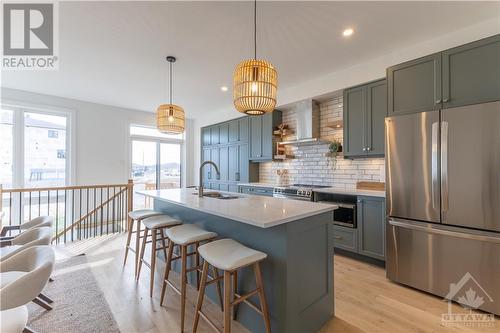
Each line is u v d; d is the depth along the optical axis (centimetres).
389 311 197
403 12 216
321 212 177
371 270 275
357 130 324
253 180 504
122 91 432
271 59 306
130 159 564
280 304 156
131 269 280
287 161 464
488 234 187
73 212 456
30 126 451
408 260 231
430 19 226
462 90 206
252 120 484
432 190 214
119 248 353
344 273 267
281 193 386
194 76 362
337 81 346
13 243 203
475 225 193
